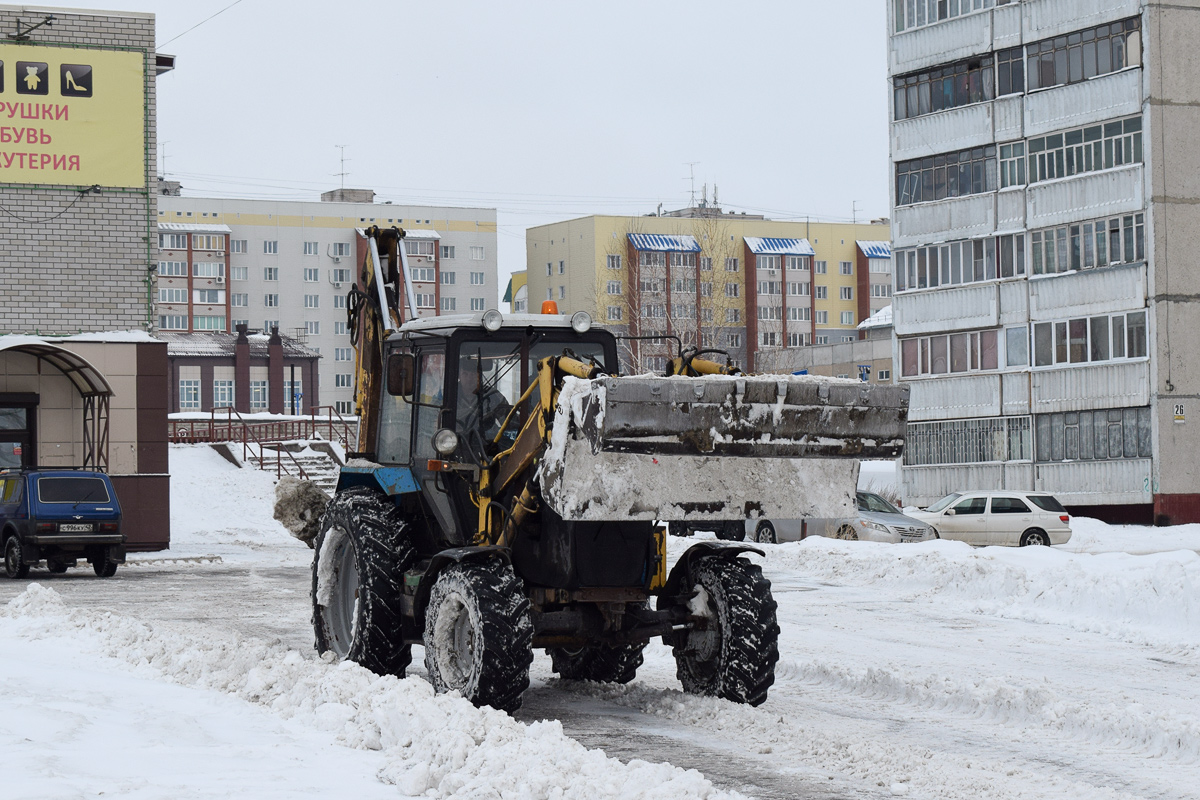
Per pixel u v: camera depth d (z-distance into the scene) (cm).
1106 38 4138
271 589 1984
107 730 744
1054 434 4253
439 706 774
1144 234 4006
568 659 1063
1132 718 848
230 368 9150
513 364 941
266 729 777
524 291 12356
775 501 868
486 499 892
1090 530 3678
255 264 10938
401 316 1095
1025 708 910
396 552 973
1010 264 4406
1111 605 1529
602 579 884
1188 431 3972
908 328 4706
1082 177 4184
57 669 1001
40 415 2844
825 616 1576
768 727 837
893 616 1579
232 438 4975
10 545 2283
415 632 954
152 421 2875
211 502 3928
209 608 1684
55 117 2833
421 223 11400
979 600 1719
